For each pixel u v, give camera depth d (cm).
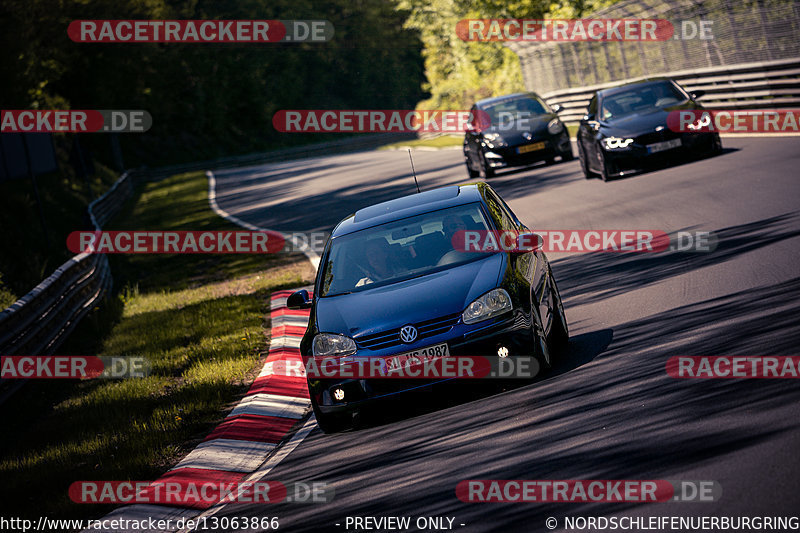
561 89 14575
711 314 2830
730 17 8519
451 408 2595
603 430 2019
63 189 13450
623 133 6303
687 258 3772
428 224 2964
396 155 17075
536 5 19238
